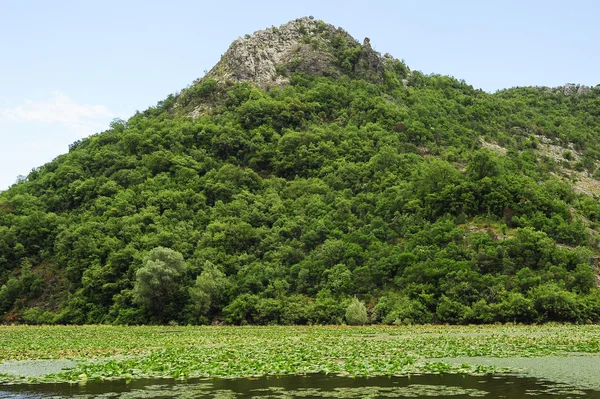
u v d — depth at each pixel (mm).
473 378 31219
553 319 81250
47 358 44625
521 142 183250
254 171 142375
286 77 183500
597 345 48000
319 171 135375
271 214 119000
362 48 195125
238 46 188125
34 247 118562
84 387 30281
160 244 107875
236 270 103312
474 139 165125
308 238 107250
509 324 78500
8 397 27922
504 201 105875
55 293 107438
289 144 142625
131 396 27516
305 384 30016
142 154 144750
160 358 41688
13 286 107750
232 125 154250
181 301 97125
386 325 82125
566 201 122438
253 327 83188
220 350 47000
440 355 41531
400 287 90750
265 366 36406
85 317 99625
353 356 41219
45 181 142500
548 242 93875
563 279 87812
